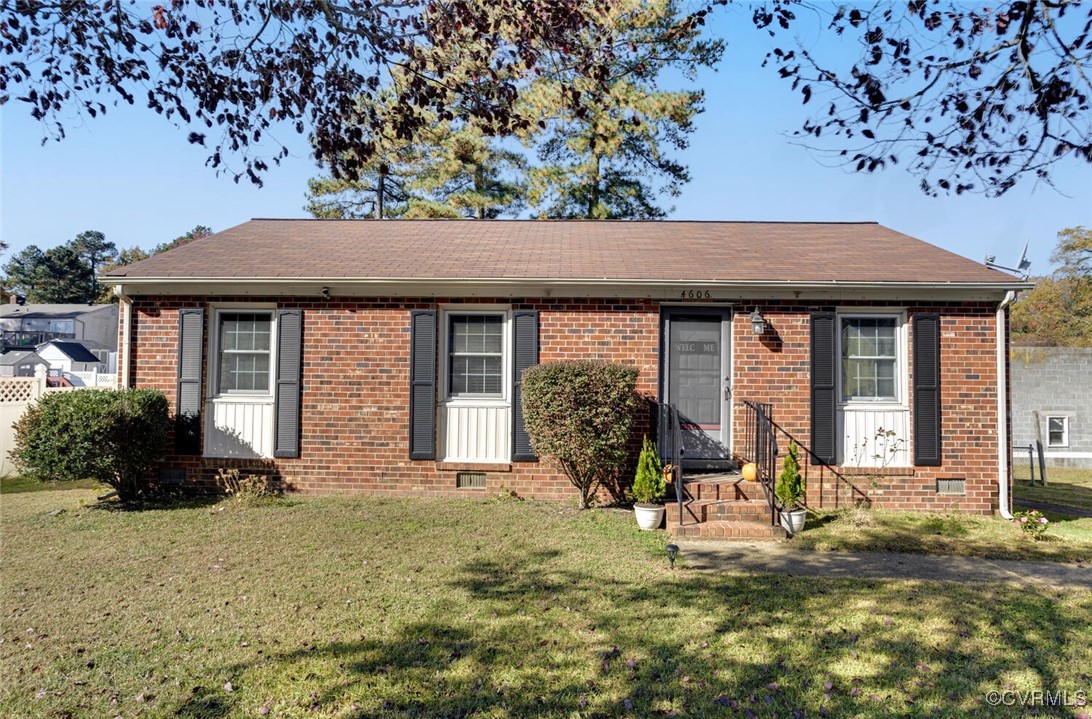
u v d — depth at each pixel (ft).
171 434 32.55
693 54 59.00
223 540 24.16
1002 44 15.26
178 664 14.20
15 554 22.38
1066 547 25.02
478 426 32.50
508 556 22.40
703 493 28.60
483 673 13.87
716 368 32.55
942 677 13.97
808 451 31.37
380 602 17.89
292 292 32.48
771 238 40.14
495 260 34.24
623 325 32.12
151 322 32.94
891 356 32.07
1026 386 57.62
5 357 149.89
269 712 12.36
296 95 20.16
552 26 19.72
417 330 32.32
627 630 16.10
